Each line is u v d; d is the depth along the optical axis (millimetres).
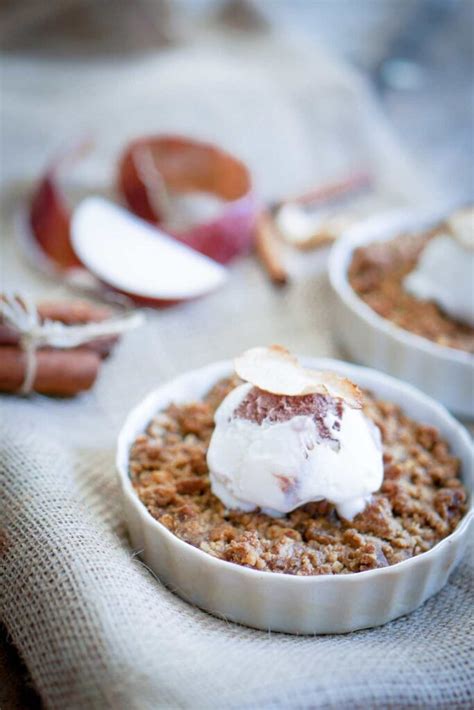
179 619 460
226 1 999
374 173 820
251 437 478
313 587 455
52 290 656
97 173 760
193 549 461
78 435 551
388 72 1013
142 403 522
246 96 825
